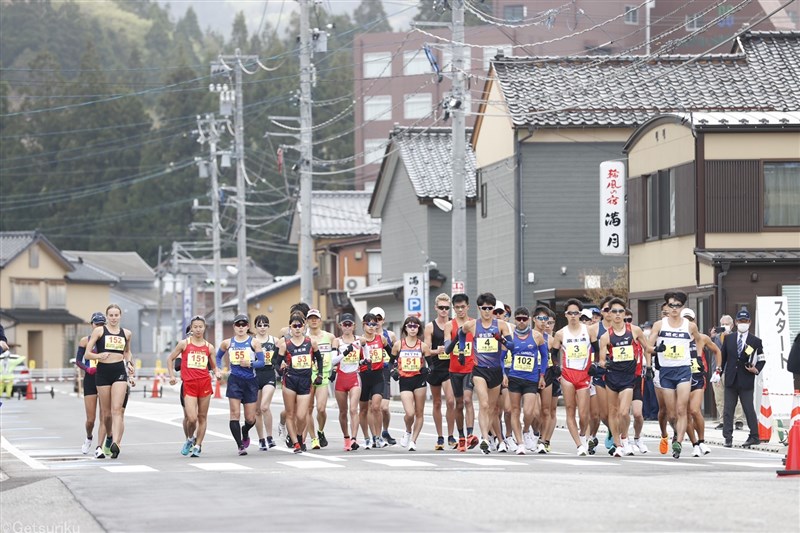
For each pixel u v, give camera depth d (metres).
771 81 118.75
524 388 58.97
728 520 32.25
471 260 147.12
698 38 158.38
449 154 155.75
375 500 37.31
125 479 46.59
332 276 197.50
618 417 57.28
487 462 53.53
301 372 61.66
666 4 156.00
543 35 159.25
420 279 116.00
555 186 123.62
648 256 100.50
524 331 59.03
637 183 102.50
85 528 33.25
